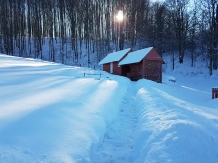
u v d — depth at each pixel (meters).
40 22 47.06
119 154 4.16
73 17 45.72
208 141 3.78
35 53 43.28
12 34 46.00
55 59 41.94
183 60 37.22
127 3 48.00
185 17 38.16
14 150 3.02
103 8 50.28
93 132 4.62
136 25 45.66
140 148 4.18
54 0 47.22
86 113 5.62
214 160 3.30
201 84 25.28
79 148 3.65
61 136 3.85
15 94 6.66
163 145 3.65
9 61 21.23
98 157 3.99
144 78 21.69
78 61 41.28
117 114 7.32
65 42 45.44
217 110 8.22
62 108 5.50
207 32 33.88
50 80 12.00
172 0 38.94
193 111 6.32
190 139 3.59
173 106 6.84
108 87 11.79
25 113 4.59
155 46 40.38
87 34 44.81
